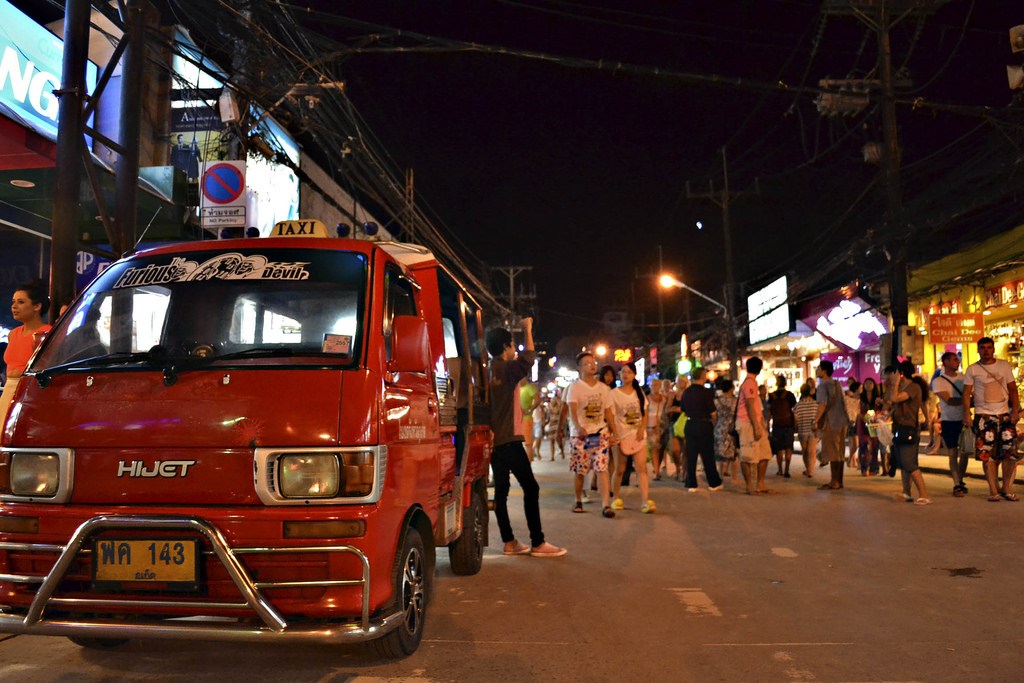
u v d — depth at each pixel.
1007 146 14.58
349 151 17.03
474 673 4.00
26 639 4.62
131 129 8.24
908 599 5.48
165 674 3.99
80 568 3.57
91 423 3.71
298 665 4.12
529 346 7.45
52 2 11.18
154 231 13.19
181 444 3.60
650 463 18.89
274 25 13.23
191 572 3.44
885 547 7.37
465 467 5.86
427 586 4.55
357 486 3.55
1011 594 5.59
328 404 3.65
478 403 6.73
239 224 12.28
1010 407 10.48
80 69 7.41
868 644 4.48
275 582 3.47
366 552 3.50
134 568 3.47
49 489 3.66
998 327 19.81
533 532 7.18
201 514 3.49
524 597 5.59
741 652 4.34
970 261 19.66
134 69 8.27
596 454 9.62
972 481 13.39
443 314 6.25
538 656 4.28
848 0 16.66
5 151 8.77
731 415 13.83
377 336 4.04
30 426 3.79
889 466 14.49
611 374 11.44
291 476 3.53
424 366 4.14
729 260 32.25
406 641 4.18
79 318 4.36
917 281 22.52
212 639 3.34
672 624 4.89
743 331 36.44
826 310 25.91
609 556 7.11
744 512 9.86
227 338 4.16
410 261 5.54
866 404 15.20
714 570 6.47
